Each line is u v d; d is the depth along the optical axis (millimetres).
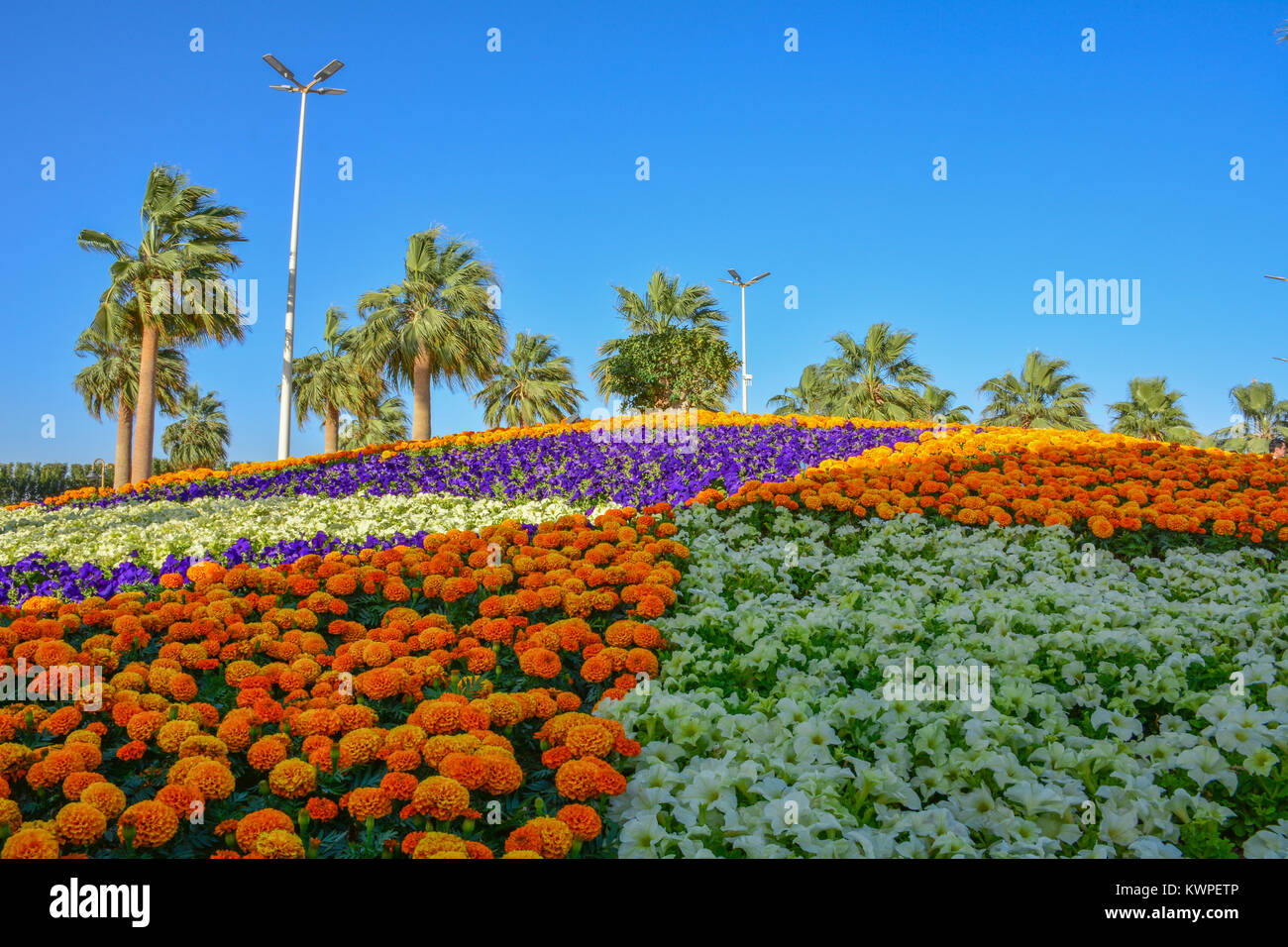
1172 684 3467
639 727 3031
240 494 10734
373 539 6855
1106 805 2635
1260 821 2674
